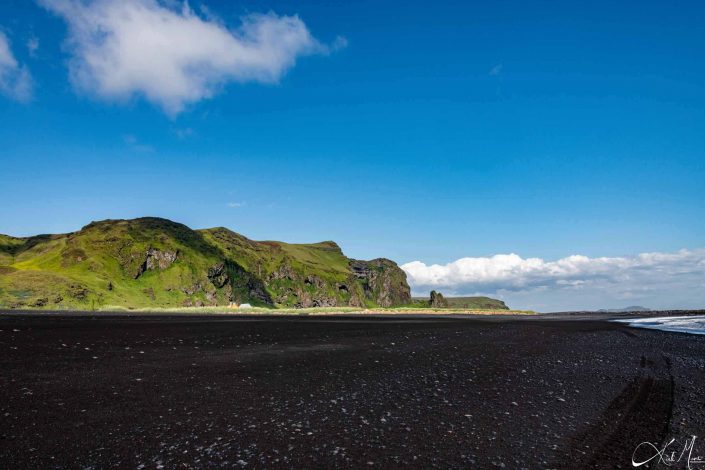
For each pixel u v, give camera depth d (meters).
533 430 9.00
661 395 12.07
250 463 7.09
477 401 11.24
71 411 9.70
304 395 11.59
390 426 9.12
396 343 24.06
